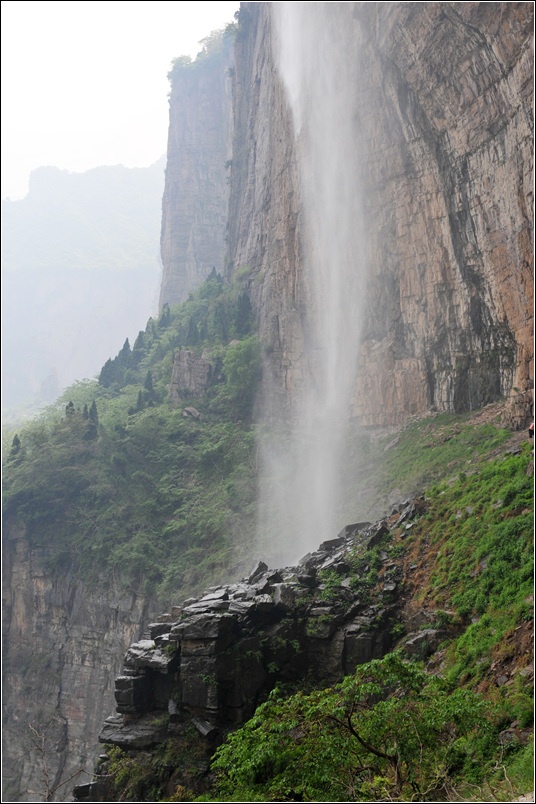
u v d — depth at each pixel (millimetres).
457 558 27625
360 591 29469
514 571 24297
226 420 75688
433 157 48844
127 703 27578
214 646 26219
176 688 27219
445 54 42906
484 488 30344
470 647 22516
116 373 101750
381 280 58625
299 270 72938
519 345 38594
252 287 88750
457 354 47531
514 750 17031
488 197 42031
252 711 26297
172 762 25203
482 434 40438
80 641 67188
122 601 63594
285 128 77125
